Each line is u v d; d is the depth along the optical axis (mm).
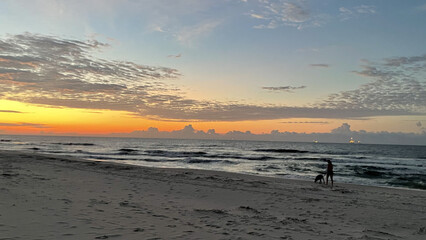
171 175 17016
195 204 9125
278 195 11922
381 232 6773
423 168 33938
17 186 9219
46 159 24516
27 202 6836
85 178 13461
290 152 77812
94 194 9203
